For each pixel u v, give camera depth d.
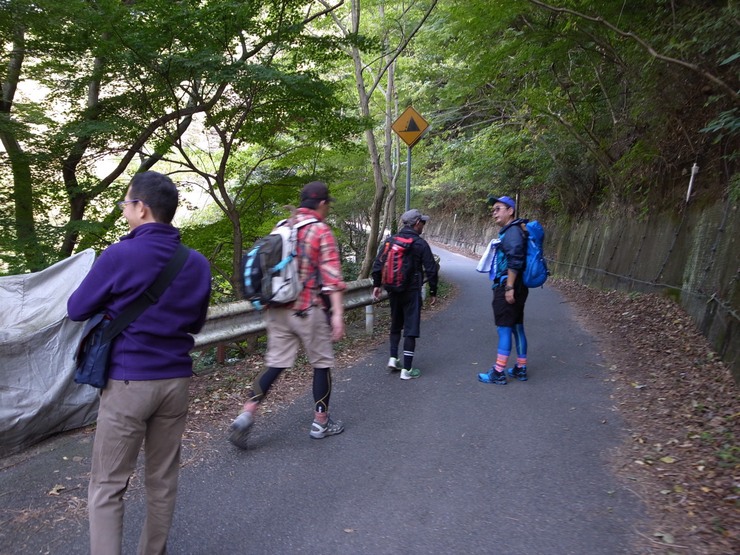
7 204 8.05
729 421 4.32
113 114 7.92
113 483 2.30
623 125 12.84
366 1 12.37
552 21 9.46
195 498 3.33
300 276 3.96
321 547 2.83
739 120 6.09
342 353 7.10
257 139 8.77
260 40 8.05
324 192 4.08
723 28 6.54
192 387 5.56
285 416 4.76
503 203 5.57
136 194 2.41
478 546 2.82
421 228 5.95
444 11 11.42
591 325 8.88
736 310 5.85
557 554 2.75
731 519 2.95
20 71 7.73
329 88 8.12
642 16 8.33
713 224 7.59
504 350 5.62
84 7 6.71
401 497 3.34
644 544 2.81
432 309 10.64
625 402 5.02
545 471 3.68
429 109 17.64
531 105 13.27
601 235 14.45
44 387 4.03
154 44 6.90
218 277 10.88
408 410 4.91
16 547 2.79
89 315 2.32
